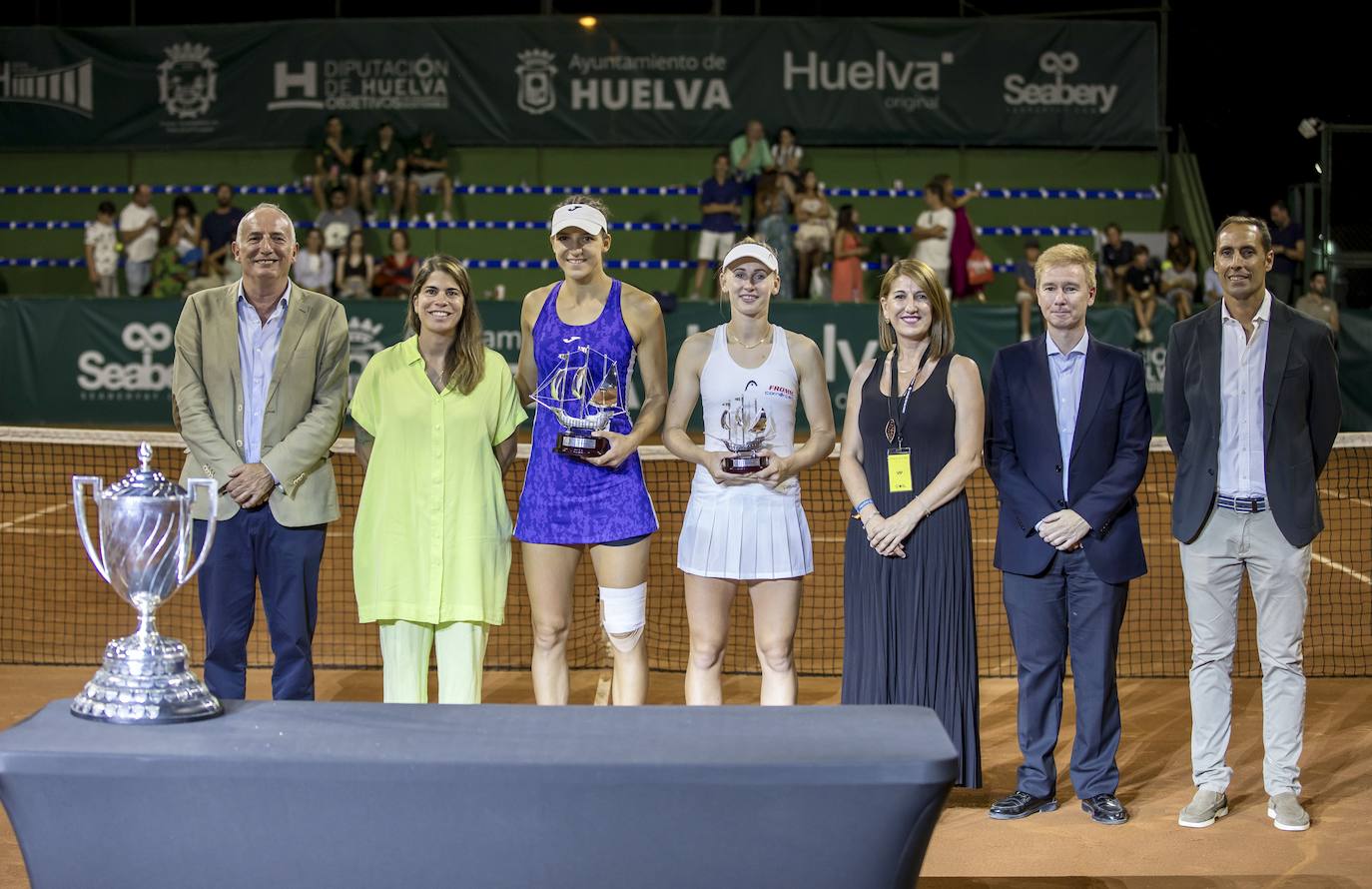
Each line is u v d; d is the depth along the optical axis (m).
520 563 9.63
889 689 4.87
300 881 2.71
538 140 18.17
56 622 7.83
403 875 2.70
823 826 2.66
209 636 5.02
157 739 2.72
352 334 15.80
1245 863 4.49
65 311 16.03
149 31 18.12
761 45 18.06
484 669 7.08
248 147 18.17
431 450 4.75
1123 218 19.17
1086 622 4.86
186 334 5.02
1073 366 4.88
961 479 4.79
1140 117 18.27
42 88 18.19
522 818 2.66
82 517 2.95
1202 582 4.88
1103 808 4.88
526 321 5.13
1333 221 19.02
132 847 2.70
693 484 4.99
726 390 4.86
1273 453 4.74
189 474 5.04
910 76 18.11
